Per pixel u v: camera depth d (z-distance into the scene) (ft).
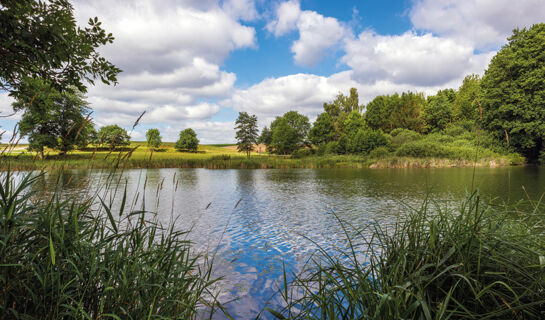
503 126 107.45
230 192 49.08
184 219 29.14
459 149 118.52
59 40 9.67
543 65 101.35
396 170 95.45
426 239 9.57
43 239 6.81
